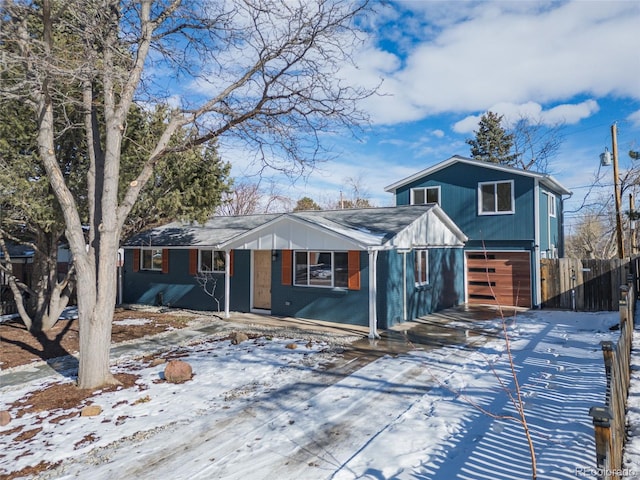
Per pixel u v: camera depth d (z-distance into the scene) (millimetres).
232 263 15164
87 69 6672
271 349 9562
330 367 8109
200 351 9555
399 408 5980
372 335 10547
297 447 4902
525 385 6637
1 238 11508
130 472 4441
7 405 6484
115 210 7297
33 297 13297
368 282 11938
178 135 10969
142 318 13953
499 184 16125
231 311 15055
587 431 4758
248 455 4750
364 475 4207
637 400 5512
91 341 7121
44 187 9828
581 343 9391
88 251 7270
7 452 4953
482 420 5375
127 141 10977
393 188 18812
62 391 6965
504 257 16031
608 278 13797
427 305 14078
